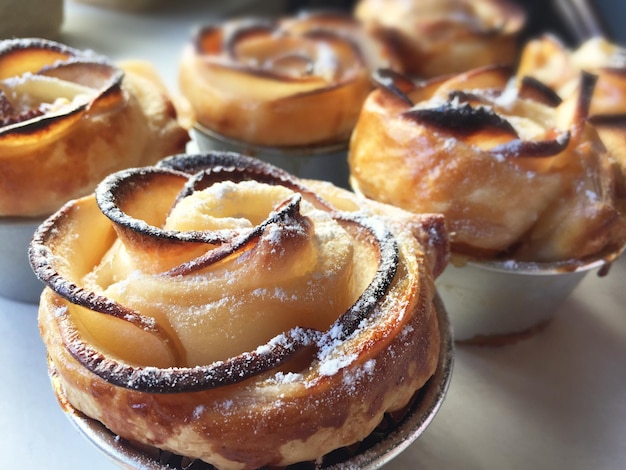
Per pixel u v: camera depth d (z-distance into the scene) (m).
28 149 0.15
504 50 0.27
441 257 0.14
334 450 0.11
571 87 0.21
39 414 0.15
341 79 0.22
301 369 0.10
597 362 0.18
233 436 0.10
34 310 0.17
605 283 0.20
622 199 0.17
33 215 0.16
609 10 0.28
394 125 0.16
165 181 0.12
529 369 0.17
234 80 0.21
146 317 0.10
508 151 0.15
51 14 0.22
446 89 0.18
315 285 0.11
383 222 0.13
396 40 0.26
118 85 0.16
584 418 0.16
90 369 0.10
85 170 0.16
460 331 0.18
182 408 0.10
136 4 0.28
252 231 0.10
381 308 0.11
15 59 0.17
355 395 0.10
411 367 0.11
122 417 0.10
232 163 0.14
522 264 0.16
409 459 0.14
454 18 0.27
